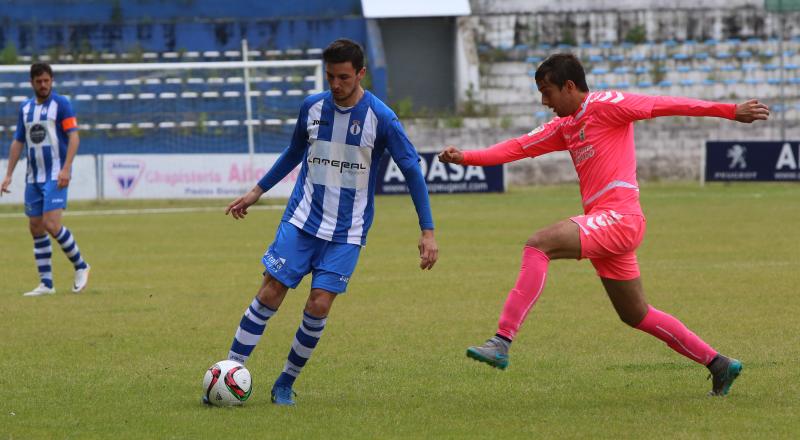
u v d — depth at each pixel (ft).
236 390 39.86
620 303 40.73
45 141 74.33
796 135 214.28
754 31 247.09
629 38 246.06
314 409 39.50
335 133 39.68
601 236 38.78
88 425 36.96
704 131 209.67
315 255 40.29
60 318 63.98
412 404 40.37
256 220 142.20
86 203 172.86
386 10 231.50
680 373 45.98
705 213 139.85
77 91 195.72
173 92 197.06
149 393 42.70
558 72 39.50
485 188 187.21
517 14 245.45
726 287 74.08
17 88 195.31
